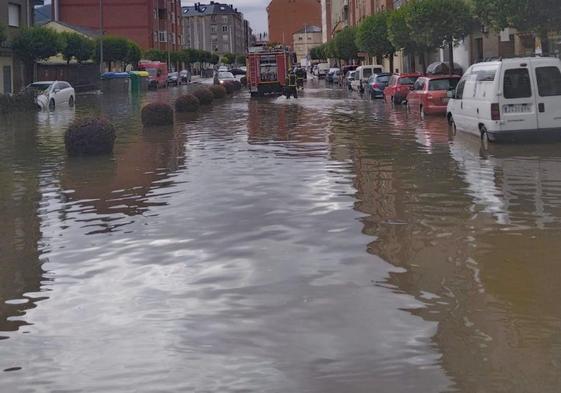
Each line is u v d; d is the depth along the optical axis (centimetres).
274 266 643
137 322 510
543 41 2847
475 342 452
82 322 514
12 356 452
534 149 1405
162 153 1553
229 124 2359
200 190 1052
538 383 391
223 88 4472
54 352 458
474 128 1597
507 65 1453
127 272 639
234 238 750
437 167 1222
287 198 968
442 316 502
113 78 5906
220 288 584
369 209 881
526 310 510
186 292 576
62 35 5325
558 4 1992
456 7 3309
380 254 672
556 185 1005
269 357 438
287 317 509
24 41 4453
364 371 413
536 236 721
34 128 2405
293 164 1309
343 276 606
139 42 9231
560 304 521
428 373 407
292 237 748
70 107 3694
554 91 1451
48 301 565
